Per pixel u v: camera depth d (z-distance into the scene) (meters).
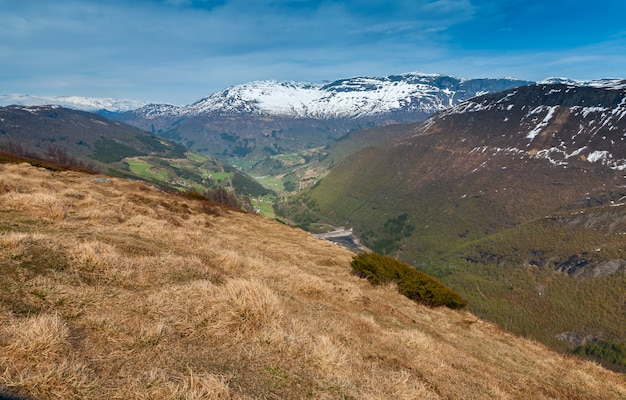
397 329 12.95
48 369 4.35
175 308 7.09
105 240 11.12
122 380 4.63
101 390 4.31
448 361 10.80
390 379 7.35
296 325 7.95
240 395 4.86
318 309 11.41
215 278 10.22
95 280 7.75
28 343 4.71
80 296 6.76
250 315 7.35
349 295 14.98
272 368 6.01
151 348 5.62
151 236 14.83
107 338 5.59
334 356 6.89
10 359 4.41
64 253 8.23
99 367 4.81
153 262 9.68
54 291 6.60
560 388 11.96
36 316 5.62
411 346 10.96
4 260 7.15
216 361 5.75
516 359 14.29
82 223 14.30
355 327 10.75
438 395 7.77
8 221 11.53
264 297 8.00
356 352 8.48
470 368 10.89
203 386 4.68
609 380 14.37
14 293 6.16
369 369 7.55
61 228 11.97
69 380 4.28
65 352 4.88
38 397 3.93
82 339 5.40
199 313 7.11
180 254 12.55
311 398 5.43
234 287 8.15
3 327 5.03
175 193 49.47
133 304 7.01
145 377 4.76
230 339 6.61
